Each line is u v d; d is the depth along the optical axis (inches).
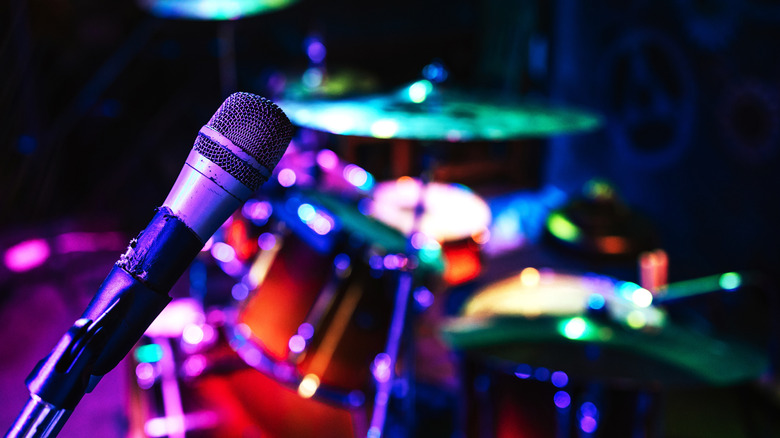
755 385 125.3
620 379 68.2
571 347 74.4
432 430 118.9
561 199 231.6
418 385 131.5
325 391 79.9
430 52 291.7
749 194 144.8
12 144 198.2
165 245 24.4
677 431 121.2
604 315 78.8
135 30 258.4
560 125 84.7
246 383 86.0
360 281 78.4
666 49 172.2
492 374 77.4
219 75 277.1
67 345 23.7
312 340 79.6
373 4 283.6
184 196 24.5
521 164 247.6
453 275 108.5
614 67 197.9
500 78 268.2
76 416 113.0
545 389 73.1
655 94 178.5
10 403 119.7
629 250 151.4
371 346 79.8
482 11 276.5
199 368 87.3
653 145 179.9
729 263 152.4
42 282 168.4
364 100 90.8
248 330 85.4
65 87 236.4
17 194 202.1
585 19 214.1
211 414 82.2
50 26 207.0
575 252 156.9
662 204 177.8
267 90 211.6
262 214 92.1
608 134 203.9
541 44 251.3
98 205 232.4
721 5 149.2
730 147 149.3
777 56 134.0
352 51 287.1
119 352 24.5
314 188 97.0
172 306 103.4
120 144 253.4
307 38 274.2
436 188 132.0
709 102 156.0
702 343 75.4
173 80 275.0
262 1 174.9
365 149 128.8
